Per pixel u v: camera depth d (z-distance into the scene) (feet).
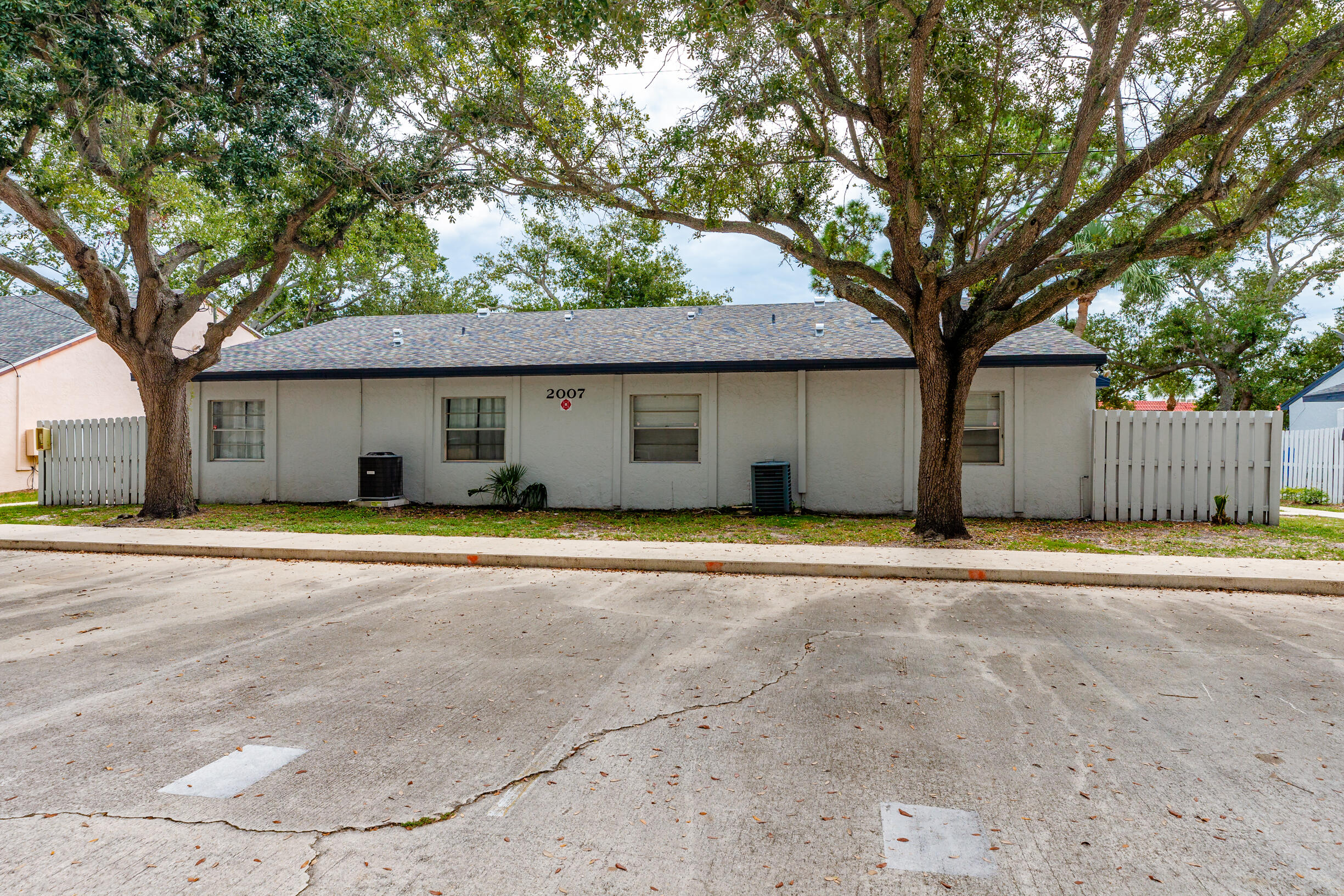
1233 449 42.09
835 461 47.85
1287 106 34.63
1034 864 9.18
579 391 50.96
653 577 29.12
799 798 10.87
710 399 49.44
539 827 10.02
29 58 34.55
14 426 65.41
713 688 15.76
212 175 38.63
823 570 29.53
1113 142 37.11
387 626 21.21
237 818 10.21
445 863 9.11
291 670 16.99
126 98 35.65
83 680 16.20
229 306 109.91
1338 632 20.81
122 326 43.47
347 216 44.42
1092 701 15.02
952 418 36.32
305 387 54.08
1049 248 33.53
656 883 8.70
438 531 39.73
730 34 29.94
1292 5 27.61
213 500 55.26
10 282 80.89
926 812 10.49
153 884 8.60
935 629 20.98
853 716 14.17
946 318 37.29
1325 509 52.47
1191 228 64.54
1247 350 101.19
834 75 35.12
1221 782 11.48
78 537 36.83
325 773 11.65
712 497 49.47
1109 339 105.60
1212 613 23.09
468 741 12.92
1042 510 44.91
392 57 36.70
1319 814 10.51
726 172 34.81
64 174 39.27
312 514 46.98
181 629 20.84
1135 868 9.11
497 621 21.88
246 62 36.42
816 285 55.47
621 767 11.92
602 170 36.81
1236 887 8.71
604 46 31.91
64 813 10.36
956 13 31.81
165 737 13.05
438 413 52.49
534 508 50.55
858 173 35.14
